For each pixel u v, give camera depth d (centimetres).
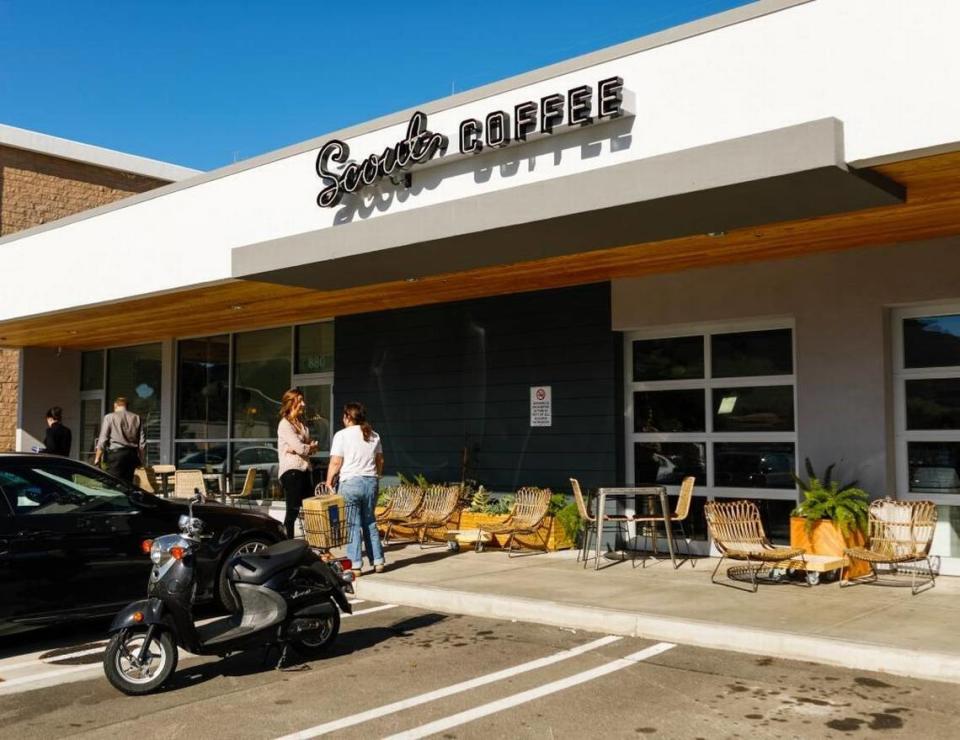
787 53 712
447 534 1159
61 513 769
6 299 1462
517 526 1102
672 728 530
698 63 761
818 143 661
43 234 1397
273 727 545
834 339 989
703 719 544
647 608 788
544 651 710
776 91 717
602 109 796
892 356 974
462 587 900
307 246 1003
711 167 709
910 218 834
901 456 963
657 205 755
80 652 748
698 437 1107
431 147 918
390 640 755
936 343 952
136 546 800
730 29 744
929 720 536
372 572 998
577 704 576
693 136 762
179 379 1762
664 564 1030
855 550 853
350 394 1433
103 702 602
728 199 734
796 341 1016
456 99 931
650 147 785
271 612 661
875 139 663
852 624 717
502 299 1266
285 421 1107
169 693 618
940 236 916
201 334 1714
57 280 1368
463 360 1303
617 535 1139
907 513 891
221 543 847
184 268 1181
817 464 994
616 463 1151
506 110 891
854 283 977
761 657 677
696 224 817
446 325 1326
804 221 839
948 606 784
